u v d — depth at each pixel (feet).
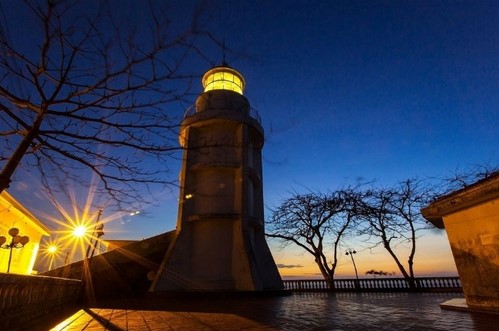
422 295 58.08
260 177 84.33
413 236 82.33
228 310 38.42
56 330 24.54
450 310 31.32
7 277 20.24
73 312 37.78
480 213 28.89
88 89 12.34
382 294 64.08
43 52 11.59
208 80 92.12
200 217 69.46
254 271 63.26
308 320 28.30
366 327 23.48
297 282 91.40
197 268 67.26
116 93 12.52
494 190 26.17
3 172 11.62
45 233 88.38
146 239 72.79
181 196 72.84
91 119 12.92
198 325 26.68
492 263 27.48
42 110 12.30
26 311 25.04
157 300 57.98
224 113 76.23
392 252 82.69
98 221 61.87
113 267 68.39
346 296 61.16
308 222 93.35
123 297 66.28
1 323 20.34
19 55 11.60
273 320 28.84
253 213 78.79
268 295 62.54
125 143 13.53
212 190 73.92
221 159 73.87
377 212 86.84
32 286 26.09
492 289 27.35
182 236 69.36
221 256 68.08
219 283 65.05
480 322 23.02
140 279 69.10
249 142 82.12
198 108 82.53
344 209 90.89
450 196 31.53
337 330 22.71
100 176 14.33
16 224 66.59
